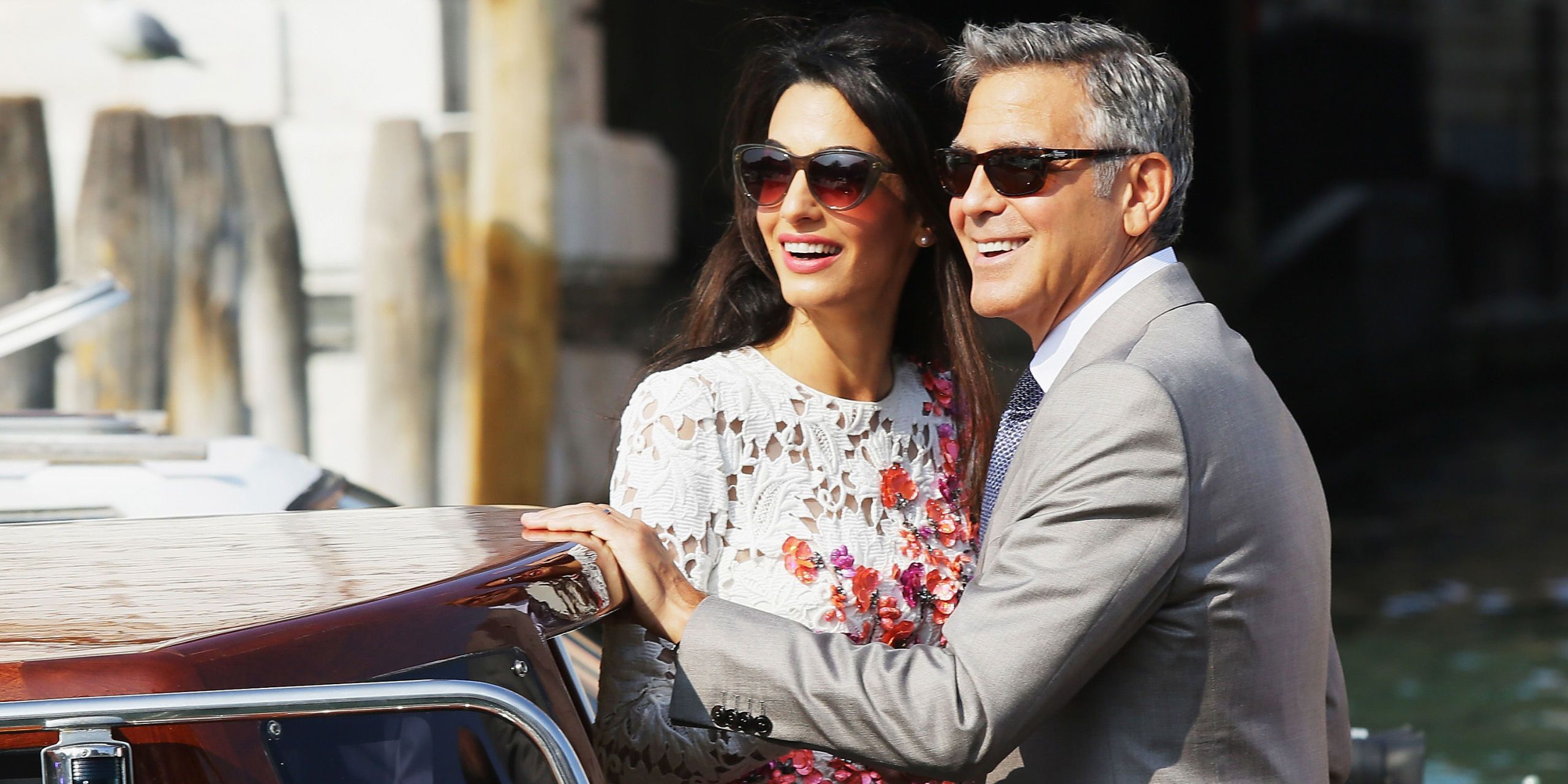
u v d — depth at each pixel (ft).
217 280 64.44
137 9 62.13
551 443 70.03
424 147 66.28
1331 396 176.35
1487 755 67.72
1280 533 20.90
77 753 14.84
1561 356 241.96
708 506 23.21
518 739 17.24
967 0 146.10
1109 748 20.86
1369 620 94.27
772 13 28.35
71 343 62.03
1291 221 199.41
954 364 26.50
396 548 20.02
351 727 16.38
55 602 17.22
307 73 68.03
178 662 15.49
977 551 25.96
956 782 22.86
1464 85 252.42
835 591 23.70
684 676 20.97
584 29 93.97
